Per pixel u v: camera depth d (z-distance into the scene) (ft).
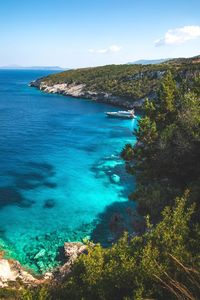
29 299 45.75
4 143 241.55
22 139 256.73
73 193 153.69
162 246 49.98
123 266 46.88
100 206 140.77
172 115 149.79
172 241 50.90
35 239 114.62
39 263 101.14
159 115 150.00
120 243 54.39
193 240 50.93
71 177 174.09
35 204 141.38
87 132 290.35
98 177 174.19
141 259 49.55
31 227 122.52
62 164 196.24
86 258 50.75
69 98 545.44
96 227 123.75
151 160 125.70
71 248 105.81
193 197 83.76
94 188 159.43
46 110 411.13
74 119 354.54
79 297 46.68
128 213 133.49
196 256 45.39
